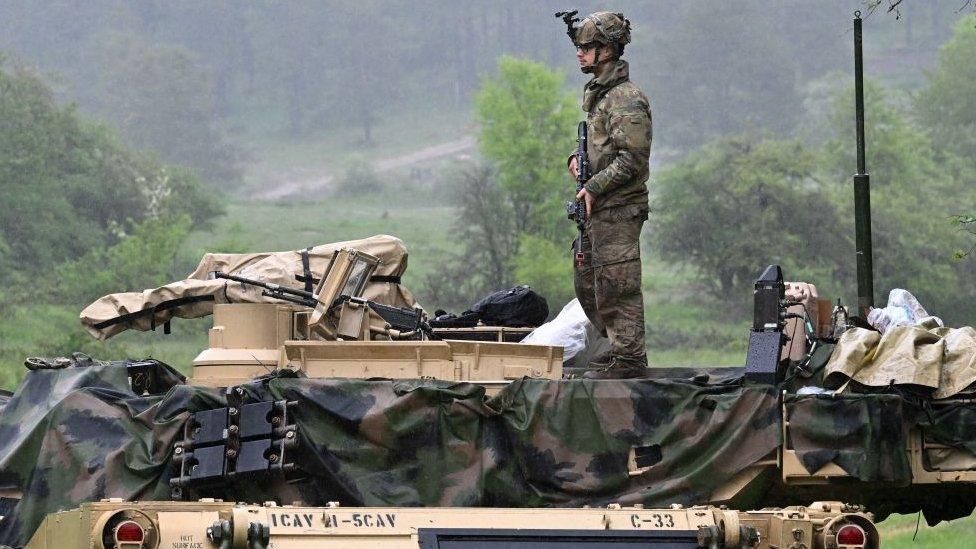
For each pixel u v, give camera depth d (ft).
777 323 103.55
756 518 88.28
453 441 98.78
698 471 98.53
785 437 98.27
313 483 97.50
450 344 105.19
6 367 427.33
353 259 110.83
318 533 83.20
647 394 99.86
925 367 100.27
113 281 654.94
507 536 84.69
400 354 105.19
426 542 83.71
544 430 99.50
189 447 98.07
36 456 100.17
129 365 110.93
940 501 107.86
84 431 99.96
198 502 83.82
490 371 106.63
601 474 99.09
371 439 98.12
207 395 99.81
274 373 100.53
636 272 112.68
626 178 111.14
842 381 103.45
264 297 116.26
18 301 618.03
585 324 125.80
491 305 125.08
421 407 98.58
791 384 106.22
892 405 98.43
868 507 107.14
